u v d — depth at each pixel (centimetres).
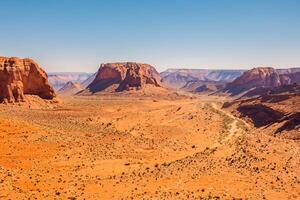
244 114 12769
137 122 11012
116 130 9225
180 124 10944
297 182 5134
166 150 7319
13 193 4212
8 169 5144
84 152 6562
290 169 5741
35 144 6544
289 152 6806
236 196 4422
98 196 4303
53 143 6812
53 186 4628
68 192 4406
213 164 5969
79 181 4925
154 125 10550
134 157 6556
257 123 11494
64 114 11762
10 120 7556
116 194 4391
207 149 7356
